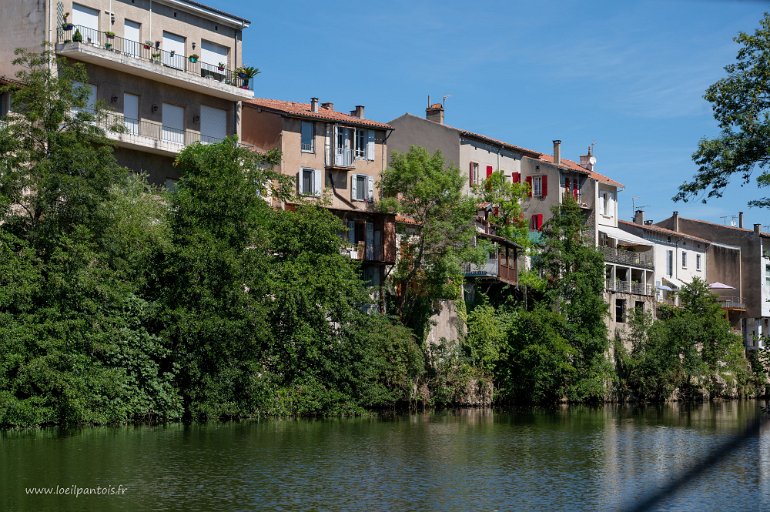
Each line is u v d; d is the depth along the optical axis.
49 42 49.91
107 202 48.25
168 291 49.97
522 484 34.28
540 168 90.44
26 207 47.09
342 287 55.91
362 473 35.56
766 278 111.56
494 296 78.75
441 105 84.56
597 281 79.81
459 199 67.62
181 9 61.00
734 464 39.75
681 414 68.06
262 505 29.81
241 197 52.81
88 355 45.88
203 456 38.03
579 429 53.34
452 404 67.00
